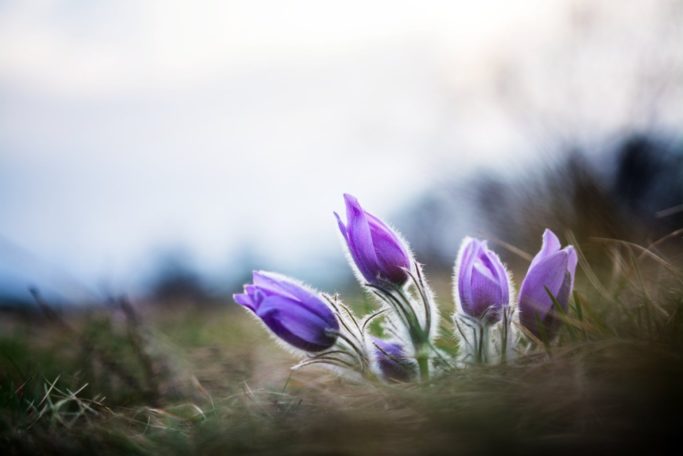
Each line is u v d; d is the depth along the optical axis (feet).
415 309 1.79
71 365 2.25
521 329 1.76
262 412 1.75
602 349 1.62
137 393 2.03
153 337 2.32
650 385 1.49
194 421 1.80
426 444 1.49
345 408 1.68
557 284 1.74
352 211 1.78
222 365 2.29
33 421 1.78
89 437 1.70
